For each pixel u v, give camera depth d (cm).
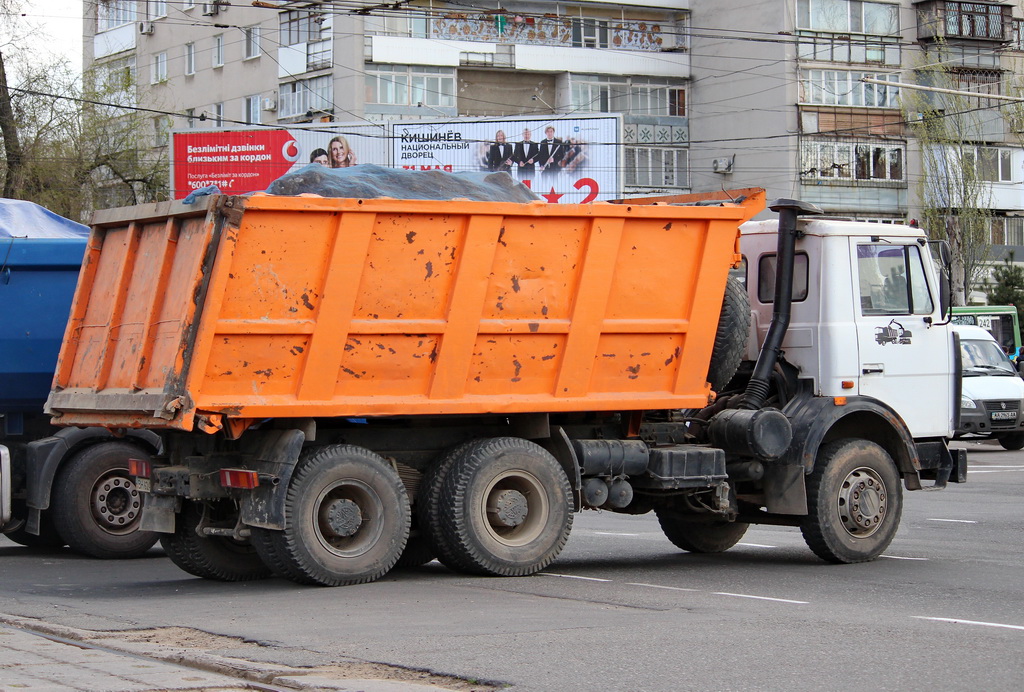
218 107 5944
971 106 5691
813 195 5722
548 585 1013
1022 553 1251
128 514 1299
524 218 1047
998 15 5916
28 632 814
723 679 649
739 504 1223
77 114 4238
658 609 885
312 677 654
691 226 1119
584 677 655
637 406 1108
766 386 1182
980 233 5419
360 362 996
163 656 712
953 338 1245
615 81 5791
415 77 5384
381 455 1047
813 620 834
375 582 1020
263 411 960
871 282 1203
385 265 1000
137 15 6362
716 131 5919
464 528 1033
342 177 1018
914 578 1068
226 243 938
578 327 1074
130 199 4625
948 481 1246
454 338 1026
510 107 5644
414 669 677
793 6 5672
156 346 973
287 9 3316
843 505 1163
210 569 1091
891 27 5847
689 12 5947
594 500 1101
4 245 1311
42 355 1318
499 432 1095
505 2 5556
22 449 1288
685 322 1123
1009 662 693
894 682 642
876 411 1181
